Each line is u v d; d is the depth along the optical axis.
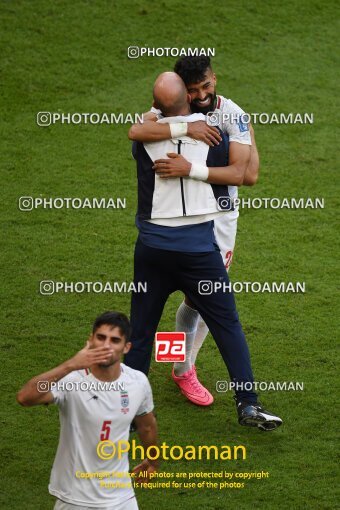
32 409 14.16
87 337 15.74
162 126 13.02
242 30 25.05
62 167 20.69
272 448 13.56
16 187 19.97
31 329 15.88
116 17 25.08
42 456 13.25
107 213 19.34
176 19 25.17
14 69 23.36
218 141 13.15
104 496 11.01
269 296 17.06
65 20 24.86
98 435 10.95
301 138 21.91
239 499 12.62
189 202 13.17
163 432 13.88
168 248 13.21
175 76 13.16
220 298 13.41
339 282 17.53
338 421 14.07
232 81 23.44
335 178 20.77
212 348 15.86
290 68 24.02
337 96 23.28
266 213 19.58
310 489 12.76
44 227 18.80
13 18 24.73
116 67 23.62
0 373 14.80
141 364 13.64
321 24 25.58
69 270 17.56
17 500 12.47
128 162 21.00
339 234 19.03
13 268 17.52
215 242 13.43
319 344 15.79
